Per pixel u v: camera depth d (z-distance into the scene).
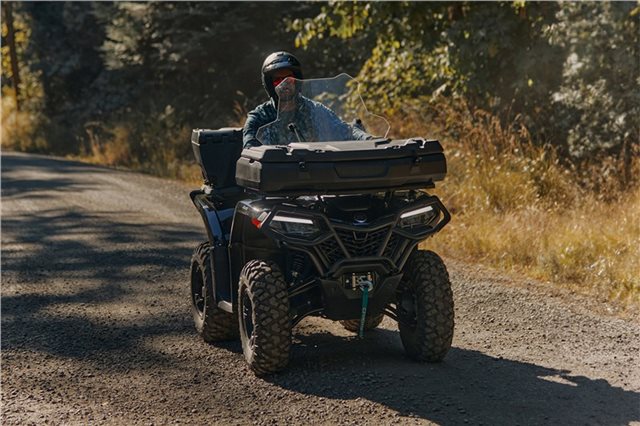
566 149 13.41
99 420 4.94
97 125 29.56
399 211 5.32
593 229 9.47
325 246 5.33
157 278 8.80
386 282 5.40
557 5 13.30
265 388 5.34
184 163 20.36
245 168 5.38
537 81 13.57
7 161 23.59
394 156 5.23
